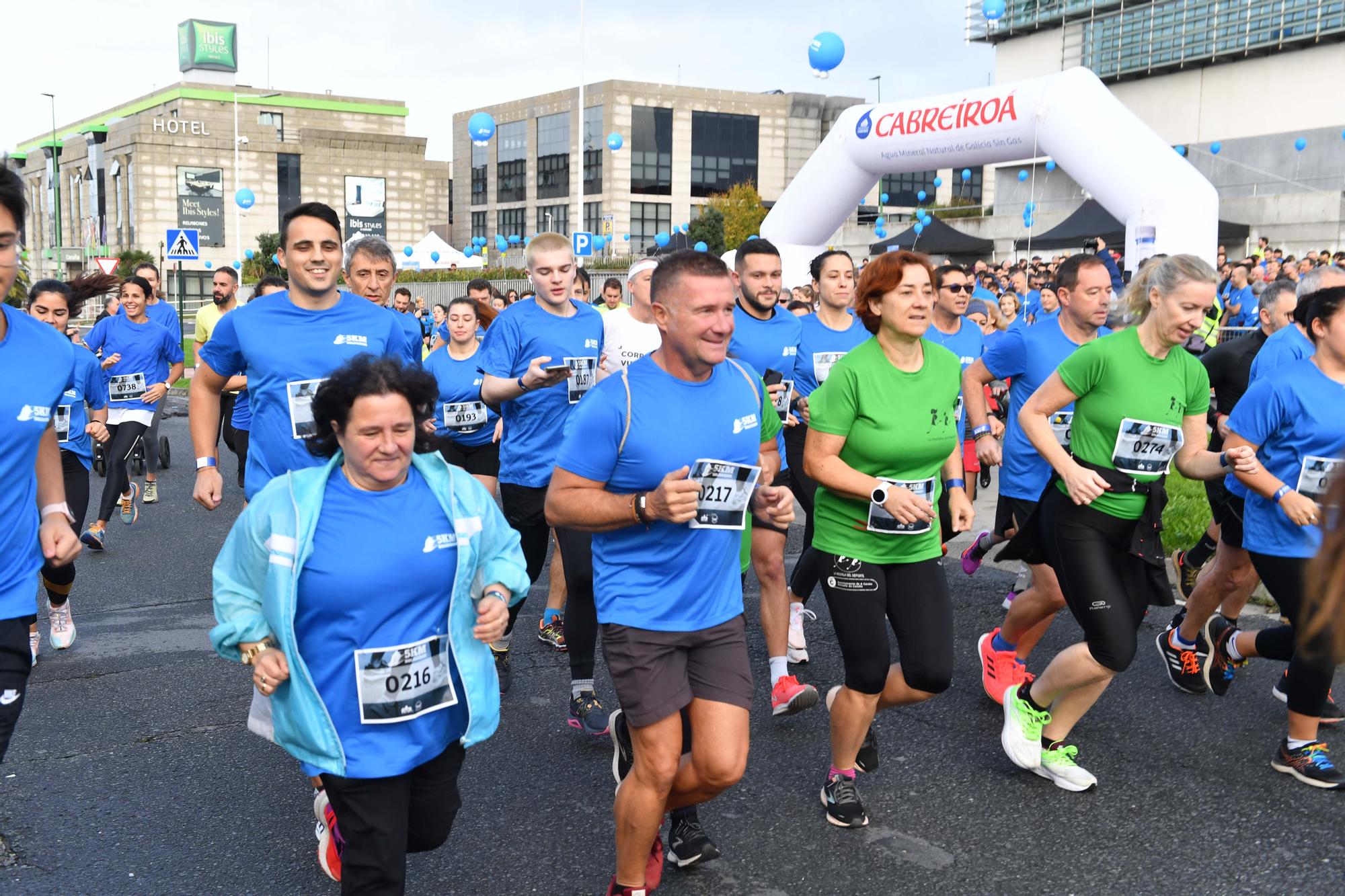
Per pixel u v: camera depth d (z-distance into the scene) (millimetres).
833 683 5090
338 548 2467
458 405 6227
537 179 74562
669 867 3355
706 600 2975
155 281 9195
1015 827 3600
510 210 77312
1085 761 4117
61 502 3238
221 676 5230
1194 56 31141
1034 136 14719
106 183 84375
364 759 2496
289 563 2432
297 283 3873
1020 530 4109
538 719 4676
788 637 5328
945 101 15781
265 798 3891
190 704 4848
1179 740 4309
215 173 79500
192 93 80062
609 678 5156
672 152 69875
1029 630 4652
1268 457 4039
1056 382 3867
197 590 6918
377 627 2498
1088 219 21188
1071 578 3797
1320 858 3373
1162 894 3164
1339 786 3836
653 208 69938
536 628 6035
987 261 30094
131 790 3955
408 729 2545
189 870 3363
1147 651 5355
